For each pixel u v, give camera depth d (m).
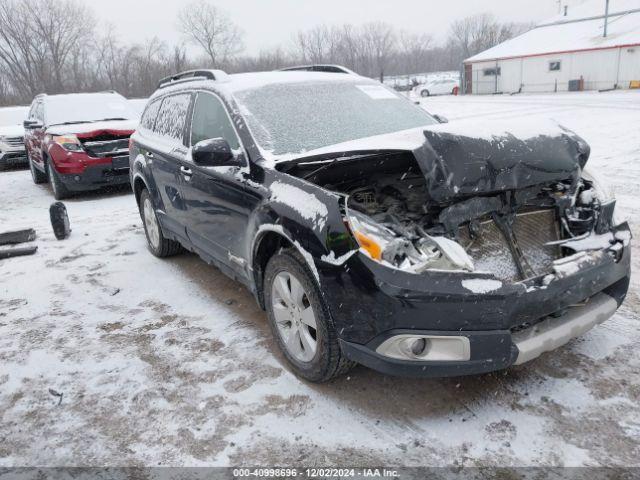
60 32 48.09
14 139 13.38
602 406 2.69
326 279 2.63
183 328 3.88
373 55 68.62
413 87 44.22
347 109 4.05
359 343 2.59
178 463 2.52
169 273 5.08
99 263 5.53
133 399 3.04
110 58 48.28
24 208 8.73
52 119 9.28
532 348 2.56
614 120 14.34
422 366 2.46
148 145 5.05
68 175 8.45
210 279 4.84
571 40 35.38
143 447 2.64
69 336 3.88
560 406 2.71
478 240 2.81
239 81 4.09
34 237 6.49
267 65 54.62
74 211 8.14
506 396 2.82
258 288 3.42
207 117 4.07
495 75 38.44
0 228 7.33
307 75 4.39
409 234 2.61
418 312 2.40
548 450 2.43
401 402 2.84
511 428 2.58
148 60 47.00
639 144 10.12
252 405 2.90
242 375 3.20
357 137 3.76
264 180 3.19
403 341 2.45
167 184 4.62
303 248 2.75
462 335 2.43
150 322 4.02
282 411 2.83
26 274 5.31
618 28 33.81
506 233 2.85
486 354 2.46
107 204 8.53
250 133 3.51
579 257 2.82
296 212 2.82
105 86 48.28
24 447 2.70
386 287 2.41
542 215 3.03
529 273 2.83
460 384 2.95
